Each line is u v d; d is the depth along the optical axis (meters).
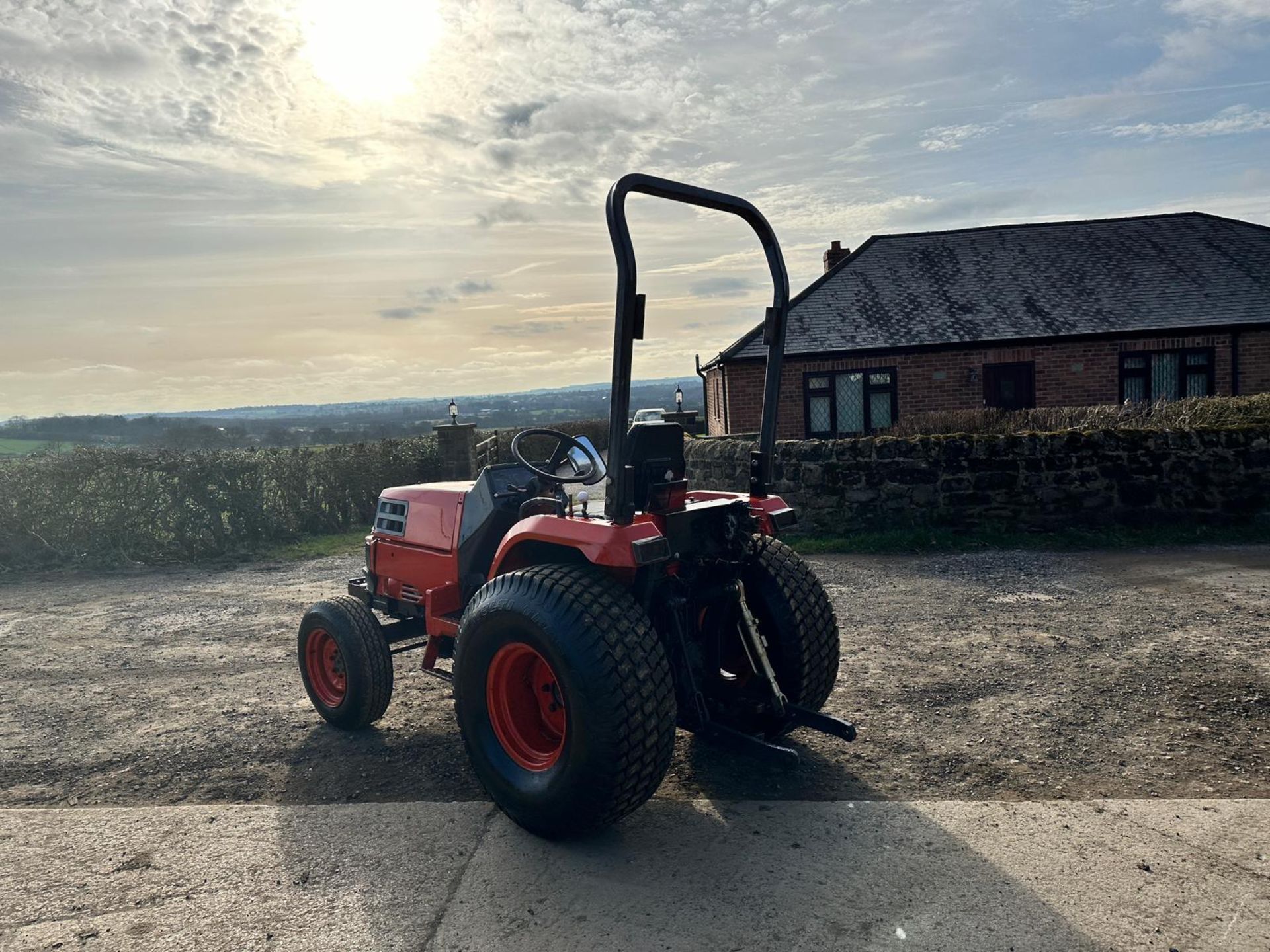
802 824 2.92
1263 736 3.48
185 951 2.35
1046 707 3.93
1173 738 3.52
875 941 2.25
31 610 7.35
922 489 8.35
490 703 3.03
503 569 3.23
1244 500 7.75
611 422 2.75
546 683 3.04
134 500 9.67
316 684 4.23
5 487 9.40
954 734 3.67
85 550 9.56
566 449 3.79
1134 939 2.21
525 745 3.03
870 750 3.56
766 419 3.43
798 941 2.26
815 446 8.69
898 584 6.67
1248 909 2.31
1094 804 2.96
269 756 3.86
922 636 5.19
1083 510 8.02
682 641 3.04
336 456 11.81
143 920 2.51
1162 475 7.88
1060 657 4.62
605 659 2.64
